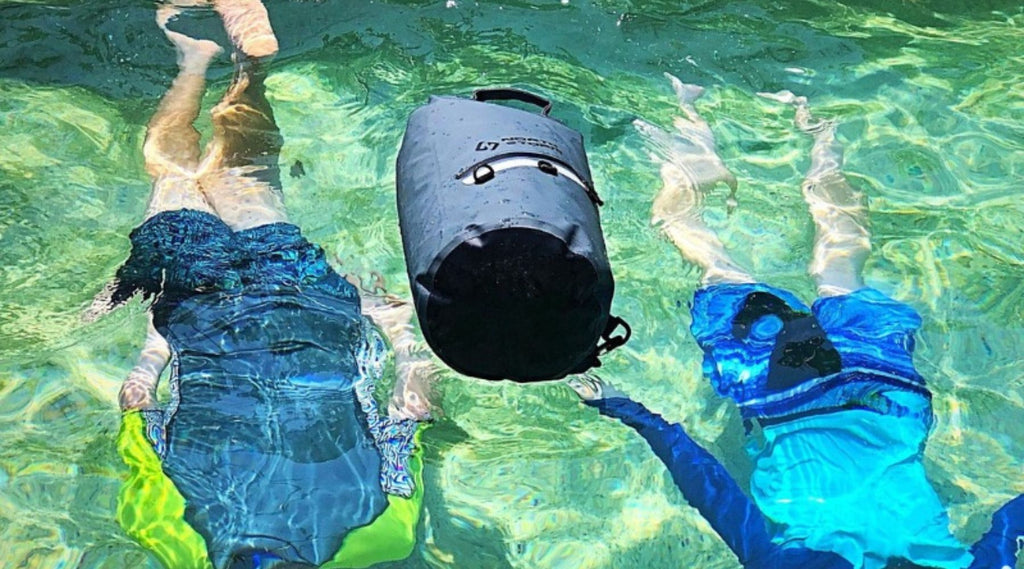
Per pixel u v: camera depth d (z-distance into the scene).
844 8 5.67
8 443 3.11
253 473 2.73
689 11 5.55
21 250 3.87
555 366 2.61
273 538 2.57
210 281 3.46
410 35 5.25
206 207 3.94
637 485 3.09
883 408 3.06
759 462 3.02
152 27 5.12
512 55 5.13
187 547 2.60
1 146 4.40
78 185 4.19
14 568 2.68
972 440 3.24
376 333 3.41
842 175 4.42
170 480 2.77
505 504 3.01
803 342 3.34
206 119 4.53
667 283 3.82
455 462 3.12
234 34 5.11
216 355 3.13
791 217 4.16
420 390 3.26
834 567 2.62
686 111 4.79
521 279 2.40
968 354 3.57
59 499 2.88
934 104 4.91
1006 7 5.73
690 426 3.23
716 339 3.44
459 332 2.51
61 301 3.64
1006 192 4.35
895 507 2.76
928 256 3.98
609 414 3.28
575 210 2.51
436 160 2.67
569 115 4.69
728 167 4.43
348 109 4.69
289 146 4.42
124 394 3.16
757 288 3.62
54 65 4.90
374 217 4.09
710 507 2.88
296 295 3.42
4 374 3.35
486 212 2.42
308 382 3.06
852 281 3.80
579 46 5.22
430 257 2.44
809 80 5.07
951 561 2.62
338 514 2.67
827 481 2.85
